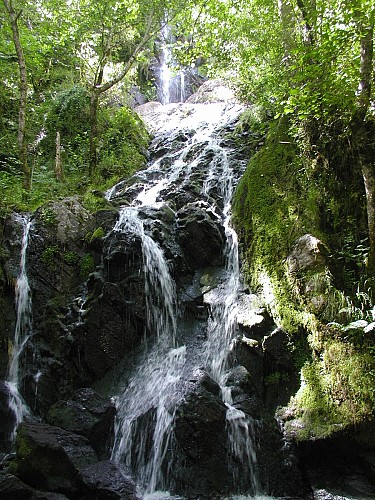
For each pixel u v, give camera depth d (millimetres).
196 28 12766
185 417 5527
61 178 11383
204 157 11531
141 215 8797
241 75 12211
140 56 15383
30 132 13156
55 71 15445
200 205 9266
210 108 16812
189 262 8289
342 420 5215
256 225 7773
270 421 5820
